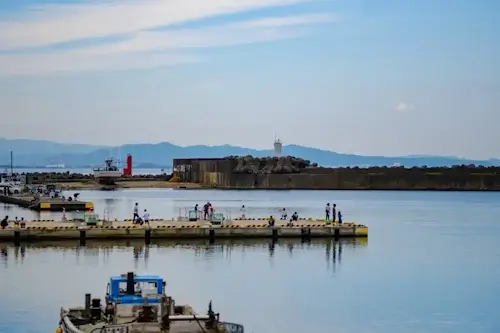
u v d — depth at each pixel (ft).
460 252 493.36
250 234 533.14
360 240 547.49
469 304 321.32
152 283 228.43
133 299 219.41
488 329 278.87
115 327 197.67
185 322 199.41
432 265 430.20
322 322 283.38
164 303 213.25
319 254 464.24
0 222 543.39
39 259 421.18
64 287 335.26
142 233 511.81
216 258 436.76
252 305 308.40
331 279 375.04
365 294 338.95
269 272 390.42
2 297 313.12
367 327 278.67
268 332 266.77
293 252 470.39
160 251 461.37
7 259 420.36
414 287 358.84
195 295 325.83
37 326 265.54
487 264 436.76
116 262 412.57
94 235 505.66
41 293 321.93
